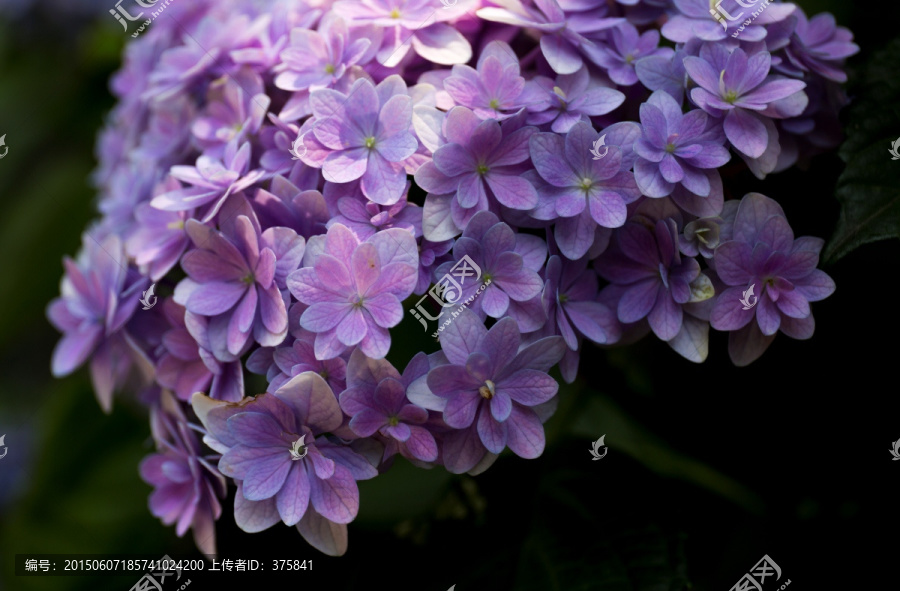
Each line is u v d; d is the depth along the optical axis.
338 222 0.51
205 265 0.52
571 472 0.58
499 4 0.53
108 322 0.54
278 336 0.51
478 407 0.51
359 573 0.56
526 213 0.51
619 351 0.57
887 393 0.56
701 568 0.58
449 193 0.51
